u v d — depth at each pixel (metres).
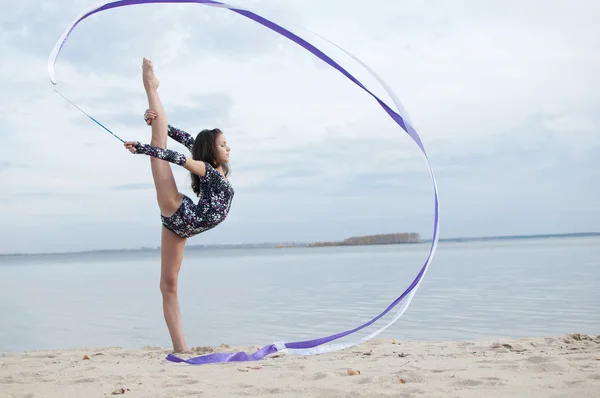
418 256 46.91
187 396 2.76
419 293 12.79
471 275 18.88
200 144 4.46
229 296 13.91
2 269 53.34
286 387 2.88
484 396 2.56
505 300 10.59
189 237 4.46
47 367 3.80
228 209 4.43
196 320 9.22
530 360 3.45
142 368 3.67
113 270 42.56
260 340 7.04
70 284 22.73
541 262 26.02
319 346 4.14
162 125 4.37
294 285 17.19
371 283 16.80
